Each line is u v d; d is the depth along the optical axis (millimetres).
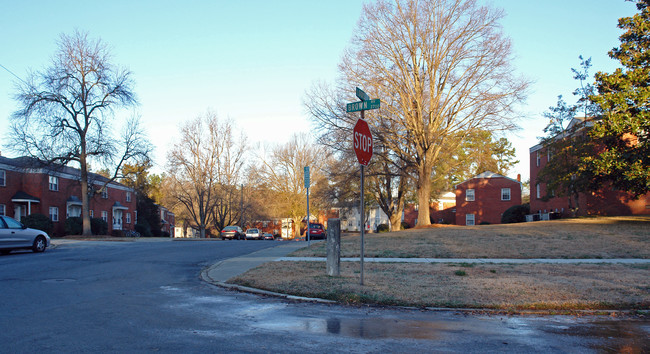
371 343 5613
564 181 27797
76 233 39938
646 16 23641
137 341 5516
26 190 38031
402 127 31891
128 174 40188
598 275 10664
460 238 19656
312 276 10352
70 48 34438
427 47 29938
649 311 7465
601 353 5332
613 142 24141
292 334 5988
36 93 33156
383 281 9711
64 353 5004
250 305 7898
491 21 29172
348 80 30672
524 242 17812
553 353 5320
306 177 18906
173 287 9773
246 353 5117
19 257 15859
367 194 44438
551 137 31188
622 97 22531
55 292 8797
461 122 30406
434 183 45031
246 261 14172
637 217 27875
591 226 23281
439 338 5895
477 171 62406
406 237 20859
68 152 34469
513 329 6422
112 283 10117
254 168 62906
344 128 30781
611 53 24656
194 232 86312
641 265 12539
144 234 57312
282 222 80875
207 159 54875
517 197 51250
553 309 7652
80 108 35312
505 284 9406
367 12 30391
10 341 5434
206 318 6852
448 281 9758
